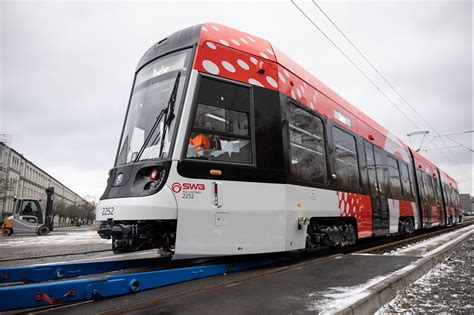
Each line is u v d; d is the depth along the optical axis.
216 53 5.78
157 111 5.64
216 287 4.45
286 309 3.48
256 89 6.06
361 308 3.50
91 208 99.69
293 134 6.57
